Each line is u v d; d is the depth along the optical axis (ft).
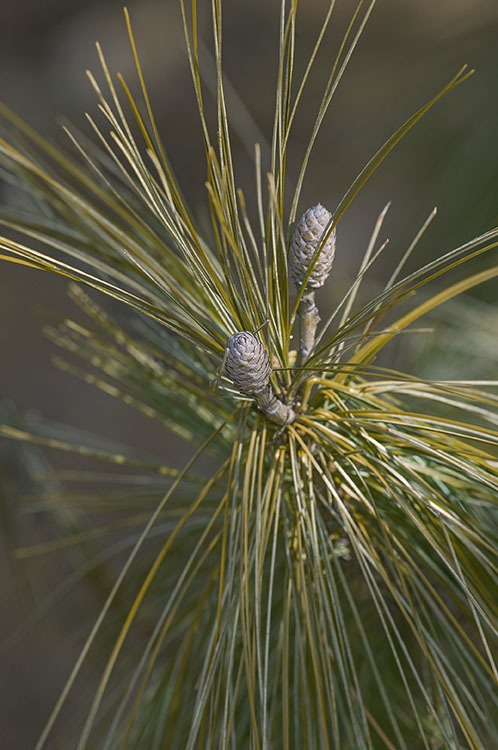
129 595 2.24
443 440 1.75
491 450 1.91
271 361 1.72
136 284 1.79
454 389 1.77
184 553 2.20
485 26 4.02
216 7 1.58
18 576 2.55
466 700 1.88
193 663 2.00
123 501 2.11
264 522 1.71
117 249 1.89
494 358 2.39
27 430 2.34
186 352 1.91
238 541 1.74
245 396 1.73
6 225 1.80
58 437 2.31
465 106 3.86
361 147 4.68
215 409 1.95
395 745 1.98
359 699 1.68
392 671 1.98
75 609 2.78
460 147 3.61
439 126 3.98
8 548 2.62
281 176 1.66
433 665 1.68
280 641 1.85
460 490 1.83
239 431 1.72
